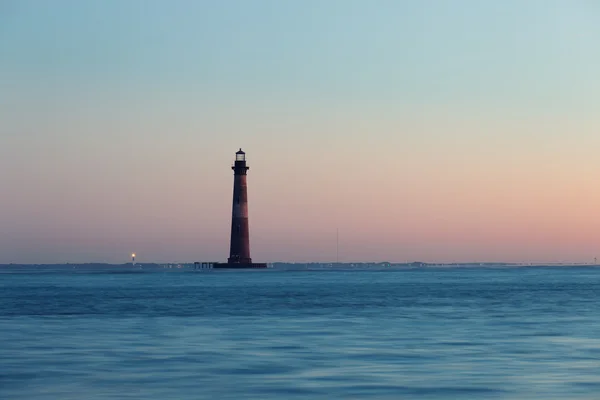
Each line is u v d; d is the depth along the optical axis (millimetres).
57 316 95875
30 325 81688
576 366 47969
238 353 55156
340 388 40344
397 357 52781
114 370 46938
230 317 92500
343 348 58219
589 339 64438
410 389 40000
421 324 81188
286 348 58375
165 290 181375
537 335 68250
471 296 149750
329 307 113250
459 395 38188
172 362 50469
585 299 137125
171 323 83500
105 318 91688
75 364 49656
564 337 66250
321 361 50812
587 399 36906
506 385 41031
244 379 43406
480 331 72562
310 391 39500
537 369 46812
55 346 60375
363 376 44406
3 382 42500
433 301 130625
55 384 41812
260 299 137750
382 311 103688
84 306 117688
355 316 93750
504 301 130250
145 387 40812
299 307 113438
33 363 50156
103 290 183875
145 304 122500
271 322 84500
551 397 37438
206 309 109000
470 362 50094
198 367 48156
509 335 68312
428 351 56156
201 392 39281
